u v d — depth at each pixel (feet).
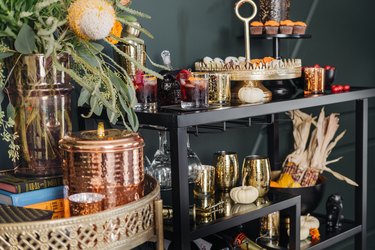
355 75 8.77
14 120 3.77
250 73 5.44
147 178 3.98
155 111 4.55
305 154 6.61
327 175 8.27
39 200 3.69
